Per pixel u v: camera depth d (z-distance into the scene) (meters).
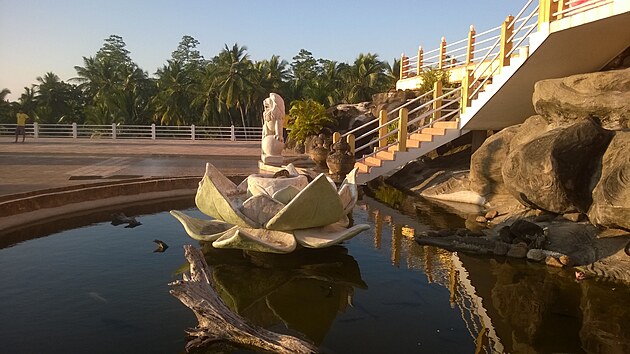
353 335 3.90
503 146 9.98
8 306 4.27
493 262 6.00
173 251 6.04
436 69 17.95
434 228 7.89
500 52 11.16
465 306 4.57
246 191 6.88
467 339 3.85
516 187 7.95
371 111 20.72
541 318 4.33
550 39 9.62
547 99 9.14
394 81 39.66
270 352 3.51
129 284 4.86
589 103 8.30
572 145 7.41
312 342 3.75
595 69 10.94
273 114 14.65
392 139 14.62
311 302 4.65
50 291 4.64
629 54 10.14
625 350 3.71
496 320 4.27
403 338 3.85
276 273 5.41
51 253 5.89
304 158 17.47
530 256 6.10
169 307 4.30
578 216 7.26
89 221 7.61
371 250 6.46
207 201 5.73
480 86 11.86
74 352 3.45
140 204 9.12
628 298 4.86
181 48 63.75
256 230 5.63
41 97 44.38
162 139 28.64
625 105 7.88
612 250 6.01
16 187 10.02
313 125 21.34
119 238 6.64
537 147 7.72
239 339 3.64
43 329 3.82
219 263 5.63
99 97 42.66
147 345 3.58
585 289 5.10
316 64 56.84
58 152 18.69
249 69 41.47
